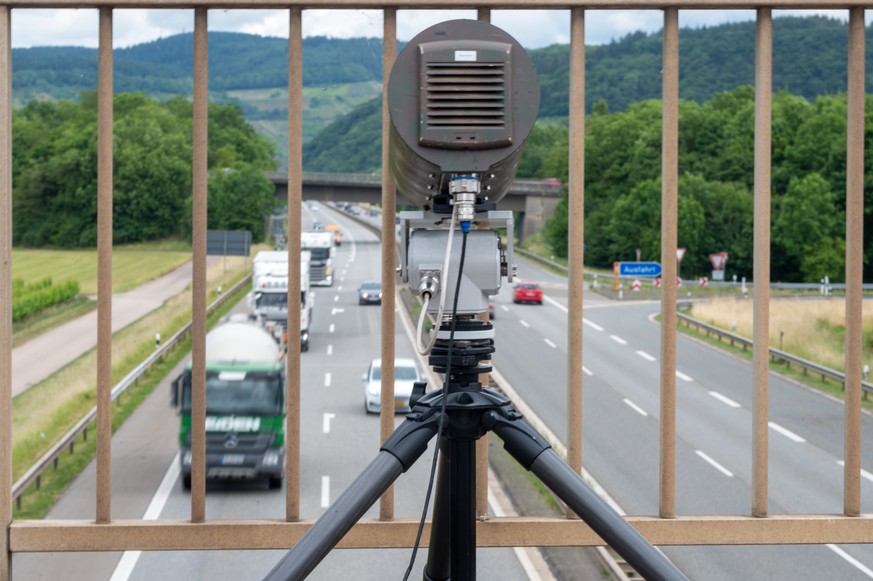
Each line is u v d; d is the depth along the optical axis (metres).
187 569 11.38
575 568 10.89
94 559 11.70
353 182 89.56
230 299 46.03
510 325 41.03
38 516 13.74
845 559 12.14
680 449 19.53
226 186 86.62
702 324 38.00
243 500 14.87
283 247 78.94
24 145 95.19
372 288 49.34
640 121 84.62
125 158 87.88
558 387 26.98
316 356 32.94
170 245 85.12
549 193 82.75
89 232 87.38
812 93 167.00
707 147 82.38
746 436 20.97
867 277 65.44
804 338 34.75
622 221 69.12
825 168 71.94
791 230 64.00
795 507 15.03
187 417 15.53
